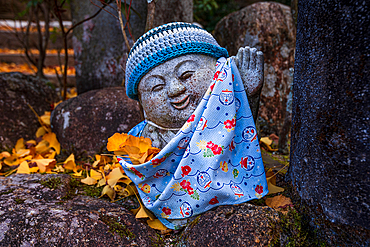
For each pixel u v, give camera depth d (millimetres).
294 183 788
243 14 1213
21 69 2311
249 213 721
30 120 1179
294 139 795
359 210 663
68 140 1076
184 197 758
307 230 742
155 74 772
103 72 1242
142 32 1183
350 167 667
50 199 801
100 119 1062
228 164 771
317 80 709
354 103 658
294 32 1185
